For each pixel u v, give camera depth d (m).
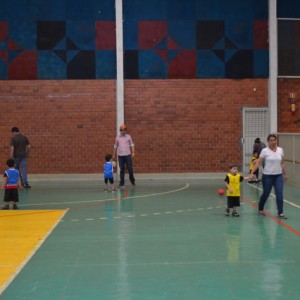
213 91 25.27
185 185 22.00
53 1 24.88
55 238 10.77
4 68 24.73
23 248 9.78
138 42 25.12
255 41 25.34
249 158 25.33
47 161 24.86
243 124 25.31
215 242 10.27
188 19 25.30
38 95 24.80
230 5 25.36
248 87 25.36
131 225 12.31
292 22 25.39
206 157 25.23
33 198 17.92
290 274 7.86
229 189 13.45
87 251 9.53
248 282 7.45
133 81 25.11
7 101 24.75
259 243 10.13
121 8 24.84
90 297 6.83
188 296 6.84
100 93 24.94
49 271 8.13
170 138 25.16
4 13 24.75
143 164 25.12
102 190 20.33
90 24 24.98
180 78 25.19
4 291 7.10
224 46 25.34
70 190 20.44
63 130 24.88
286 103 25.41
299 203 16.05
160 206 15.59
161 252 9.43
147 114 25.11
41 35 24.84
